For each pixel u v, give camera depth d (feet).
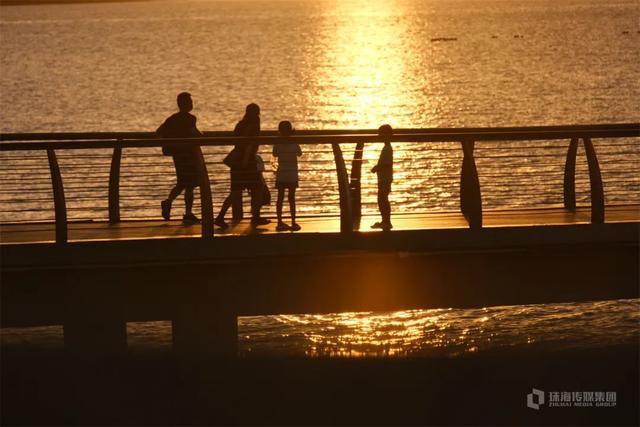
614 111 630.33
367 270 125.80
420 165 340.80
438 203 288.30
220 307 125.08
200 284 124.57
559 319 171.83
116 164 138.82
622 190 283.79
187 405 124.26
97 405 125.49
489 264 127.24
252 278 124.67
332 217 142.20
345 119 644.69
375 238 124.67
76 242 120.88
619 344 155.94
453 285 127.03
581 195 281.95
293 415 124.26
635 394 131.85
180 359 126.21
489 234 125.59
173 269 123.75
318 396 130.11
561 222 132.26
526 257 127.44
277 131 143.23
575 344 155.02
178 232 129.39
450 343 156.76
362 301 126.31
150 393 125.29
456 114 653.30
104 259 121.29
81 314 123.65
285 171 129.70
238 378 133.69
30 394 127.24
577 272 128.36
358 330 165.37
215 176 331.98
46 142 119.14
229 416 122.72
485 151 367.45
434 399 130.82
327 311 126.00
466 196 139.64
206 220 122.52
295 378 138.10
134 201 284.00
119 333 124.67
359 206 135.95
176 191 138.51
